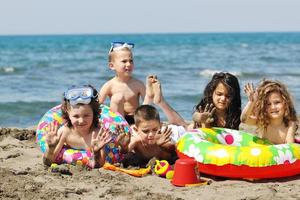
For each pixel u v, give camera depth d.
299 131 11.86
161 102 9.39
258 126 8.91
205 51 64.88
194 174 7.32
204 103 9.04
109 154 8.34
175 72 32.53
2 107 17.30
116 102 10.58
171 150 8.73
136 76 29.50
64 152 8.34
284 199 6.59
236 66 37.66
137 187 7.15
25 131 11.30
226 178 7.72
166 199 6.56
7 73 31.34
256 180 7.57
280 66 37.25
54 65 38.53
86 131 8.47
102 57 50.12
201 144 7.80
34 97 19.94
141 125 8.31
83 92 8.29
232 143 8.77
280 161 7.43
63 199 6.61
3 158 8.88
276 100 8.54
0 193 6.74
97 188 7.09
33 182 7.25
